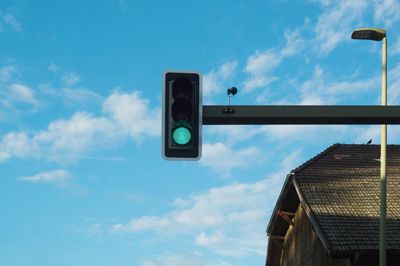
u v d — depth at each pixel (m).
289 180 26.66
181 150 7.18
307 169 27.25
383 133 17.02
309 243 25.83
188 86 7.25
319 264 24.36
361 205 24.56
